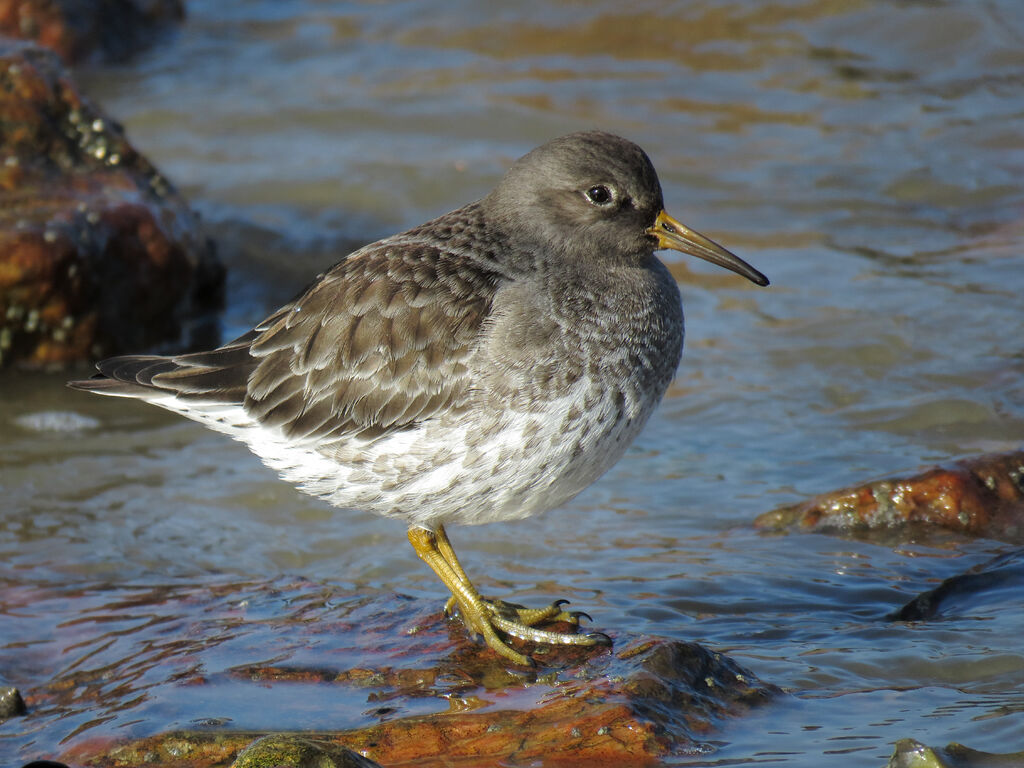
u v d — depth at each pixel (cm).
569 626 992
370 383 984
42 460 1380
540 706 860
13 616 1071
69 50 2564
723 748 813
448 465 977
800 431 1392
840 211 1912
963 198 1925
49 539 1223
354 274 1023
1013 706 855
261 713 876
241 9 2855
